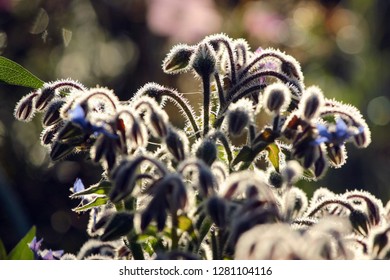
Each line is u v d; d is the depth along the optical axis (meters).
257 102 0.58
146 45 0.99
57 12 0.98
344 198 0.55
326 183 0.99
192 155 0.53
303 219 0.53
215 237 0.52
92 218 0.56
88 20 1.00
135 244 0.53
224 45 0.57
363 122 0.54
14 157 0.92
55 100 0.55
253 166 0.57
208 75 0.56
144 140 0.52
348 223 0.53
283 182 0.53
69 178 0.92
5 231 0.81
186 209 0.49
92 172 0.92
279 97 0.53
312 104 0.52
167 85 0.98
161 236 0.51
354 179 1.03
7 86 0.94
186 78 0.97
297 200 0.53
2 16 0.97
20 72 0.60
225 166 0.54
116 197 0.50
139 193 0.52
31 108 0.57
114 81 0.99
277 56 0.57
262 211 0.49
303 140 0.52
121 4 0.99
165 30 0.98
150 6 0.99
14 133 0.93
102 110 0.56
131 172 0.50
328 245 0.47
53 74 0.98
